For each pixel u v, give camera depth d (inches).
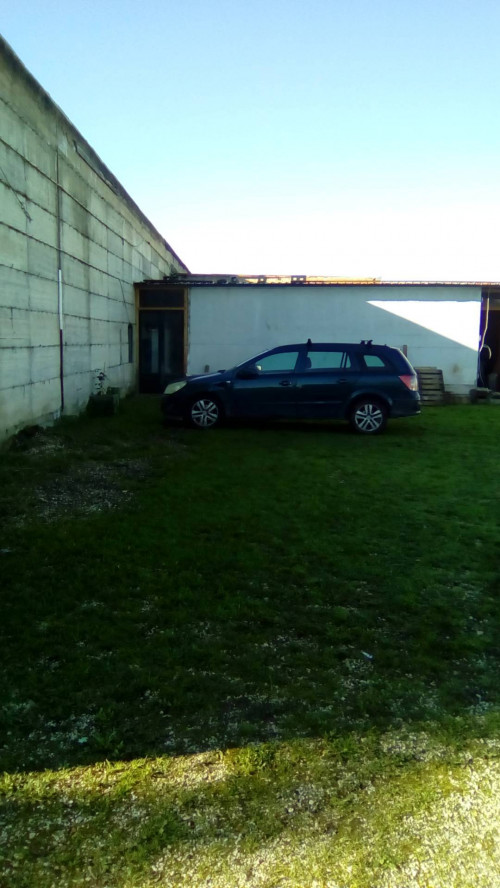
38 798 95.5
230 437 406.3
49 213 386.6
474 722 115.0
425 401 625.3
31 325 357.7
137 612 152.3
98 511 235.9
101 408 482.6
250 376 437.7
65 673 126.3
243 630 146.3
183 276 967.6
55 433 374.3
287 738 109.7
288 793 97.4
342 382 431.5
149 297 669.3
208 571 179.3
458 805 95.6
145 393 682.2
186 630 145.3
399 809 94.7
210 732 110.7
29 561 181.3
